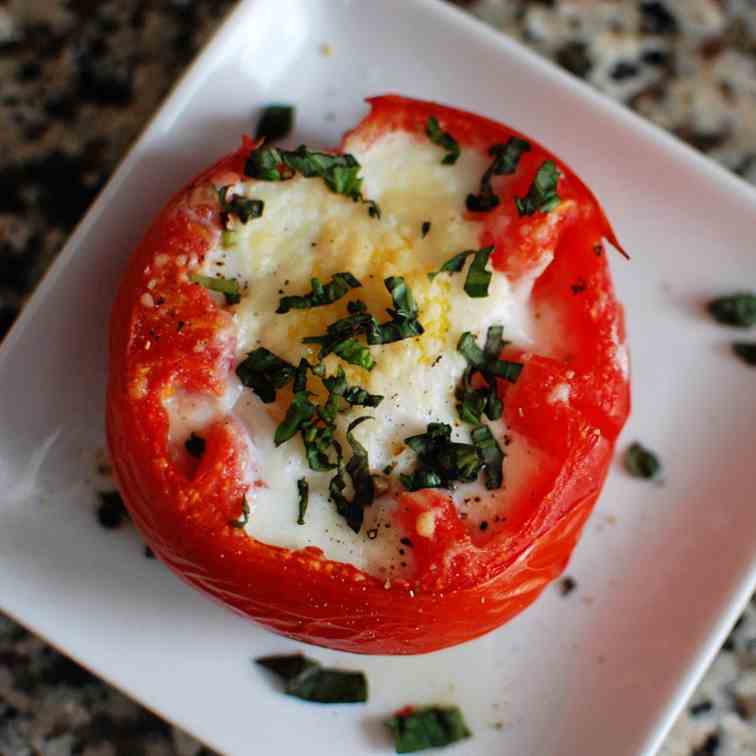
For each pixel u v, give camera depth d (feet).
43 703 1.11
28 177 1.14
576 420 0.96
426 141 1.00
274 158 0.97
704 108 1.16
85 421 1.05
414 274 0.97
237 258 0.97
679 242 1.09
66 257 1.04
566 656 1.06
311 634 0.98
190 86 1.06
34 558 1.04
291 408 0.94
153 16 1.16
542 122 1.08
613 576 1.07
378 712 1.05
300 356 0.95
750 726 1.10
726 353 1.08
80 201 1.14
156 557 1.05
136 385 0.95
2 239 1.13
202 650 1.04
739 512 1.06
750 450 1.07
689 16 1.17
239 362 0.96
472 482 0.96
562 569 1.02
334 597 0.94
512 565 0.95
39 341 1.04
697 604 1.05
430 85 1.09
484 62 1.08
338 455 0.95
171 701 1.04
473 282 0.97
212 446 0.94
